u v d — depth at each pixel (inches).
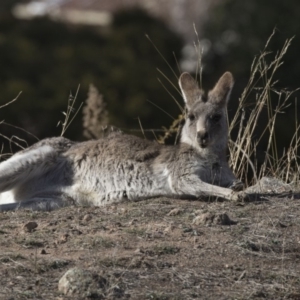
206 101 732.0
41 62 1872.5
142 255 540.7
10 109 1659.7
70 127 1587.1
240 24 1939.0
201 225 604.4
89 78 1785.2
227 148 797.9
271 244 573.3
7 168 713.0
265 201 675.4
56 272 511.5
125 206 665.6
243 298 487.8
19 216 634.8
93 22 2758.4
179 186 696.4
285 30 1801.2
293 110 1416.1
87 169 718.5
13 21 2053.4
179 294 488.1
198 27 2219.5
